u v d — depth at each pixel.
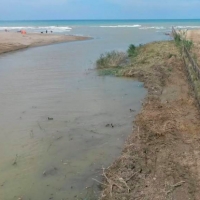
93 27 76.12
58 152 6.92
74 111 9.59
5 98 11.13
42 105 10.25
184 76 13.10
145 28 67.00
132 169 5.83
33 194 5.43
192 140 6.82
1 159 6.64
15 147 7.20
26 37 34.94
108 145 7.20
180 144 6.69
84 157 6.67
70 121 8.75
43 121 8.79
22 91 12.10
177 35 25.64
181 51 17.86
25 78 14.51
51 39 34.31
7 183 5.78
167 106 9.38
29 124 8.58
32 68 17.16
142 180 5.46
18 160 6.60
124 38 37.19
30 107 10.06
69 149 7.05
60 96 11.31
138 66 15.62
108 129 8.12
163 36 39.38
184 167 5.75
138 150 6.52
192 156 6.13
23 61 19.77
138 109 9.66
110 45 28.48
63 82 13.56
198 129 7.39
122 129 8.09
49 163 6.45
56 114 9.34
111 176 5.71
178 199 4.89
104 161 6.46
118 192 5.16
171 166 5.82
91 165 6.32
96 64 17.41
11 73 15.76
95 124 8.49
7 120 8.90
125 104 10.22
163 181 5.38
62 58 20.75
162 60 16.38
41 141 7.48
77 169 6.19
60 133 7.94
